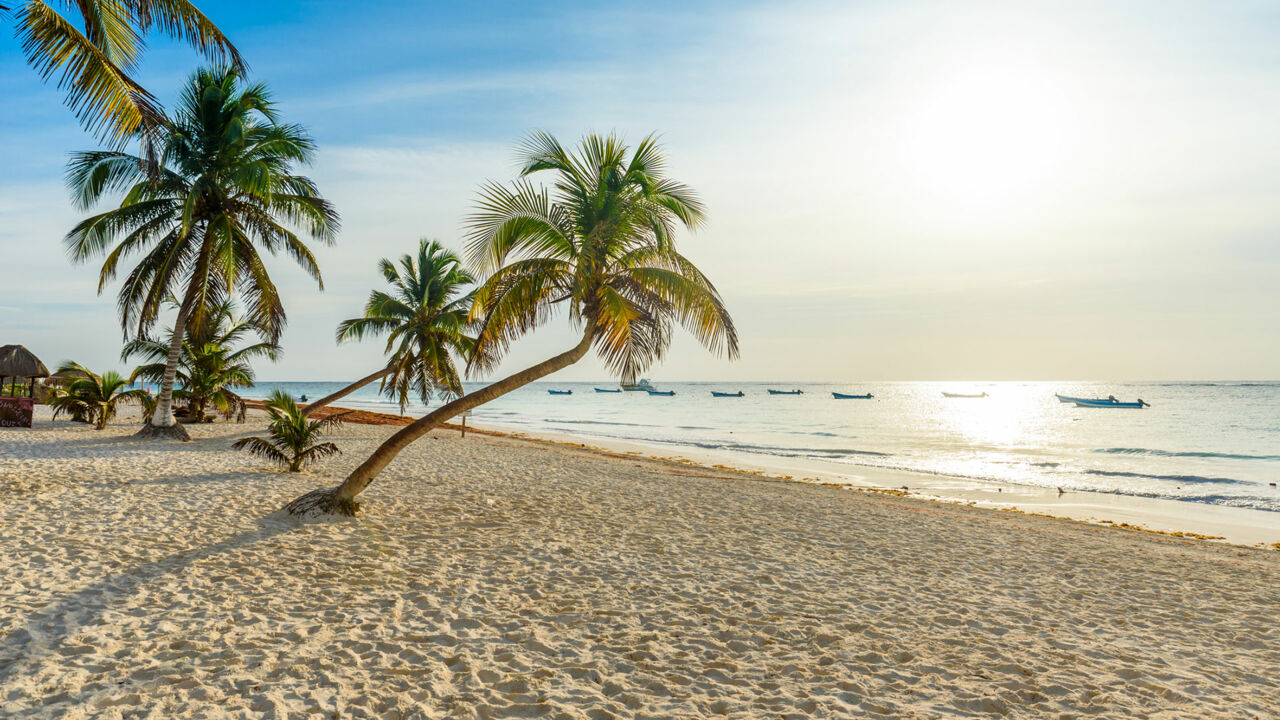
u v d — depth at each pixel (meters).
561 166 9.84
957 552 10.12
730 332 9.61
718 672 5.12
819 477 23.25
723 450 33.25
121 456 14.86
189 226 17.53
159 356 23.78
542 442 30.25
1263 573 9.99
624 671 5.07
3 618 5.32
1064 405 100.81
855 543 10.30
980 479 23.69
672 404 103.12
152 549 7.64
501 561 8.09
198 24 8.47
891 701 4.73
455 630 5.76
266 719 4.02
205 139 18.17
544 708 4.37
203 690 4.33
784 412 77.88
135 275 18.61
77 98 7.56
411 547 8.50
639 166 9.82
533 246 9.54
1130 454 33.75
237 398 25.66
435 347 27.08
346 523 9.48
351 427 28.02
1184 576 9.48
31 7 7.19
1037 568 9.40
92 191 17.34
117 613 5.62
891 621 6.57
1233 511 17.97
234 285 18.05
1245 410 74.12
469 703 4.39
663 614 6.46
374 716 4.15
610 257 9.97
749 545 9.70
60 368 21.88
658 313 10.88
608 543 9.32
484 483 14.16
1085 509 17.89
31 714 3.89
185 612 5.77
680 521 11.25
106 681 4.39
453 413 9.77
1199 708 4.83
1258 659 6.09
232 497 10.86
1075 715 4.63
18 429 19.92
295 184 19.84
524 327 9.68
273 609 6.00
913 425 55.75
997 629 6.49
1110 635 6.54
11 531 7.99
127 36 8.26
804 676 5.12
